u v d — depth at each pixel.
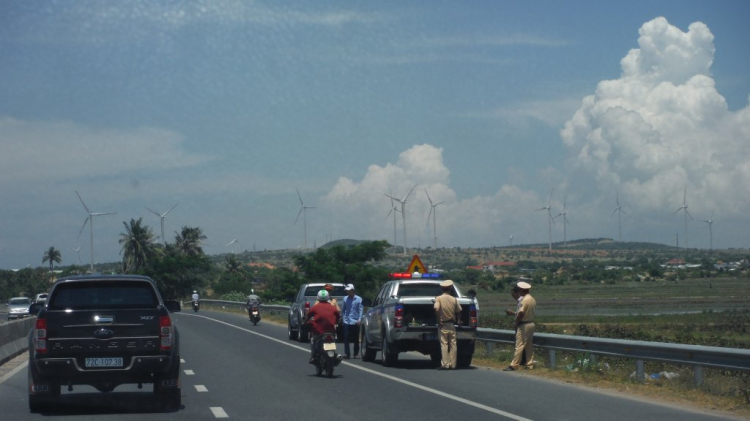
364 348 22.41
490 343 22.38
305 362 21.27
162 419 11.96
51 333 12.06
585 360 18.25
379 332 21.12
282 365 20.44
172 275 93.62
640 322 52.56
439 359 21.52
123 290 12.70
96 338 12.15
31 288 132.88
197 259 95.88
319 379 17.28
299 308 29.58
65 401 13.91
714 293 100.12
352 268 60.53
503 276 141.88
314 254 63.31
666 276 155.62
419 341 19.81
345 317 23.00
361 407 13.09
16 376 18.58
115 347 12.20
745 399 13.23
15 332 25.62
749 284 125.38
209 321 46.34
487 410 12.72
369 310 22.53
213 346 26.94
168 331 12.45
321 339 17.81
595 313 64.75
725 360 13.96
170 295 93.19
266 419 11.91
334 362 17.59
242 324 43.09
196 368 19.64
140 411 12.73
